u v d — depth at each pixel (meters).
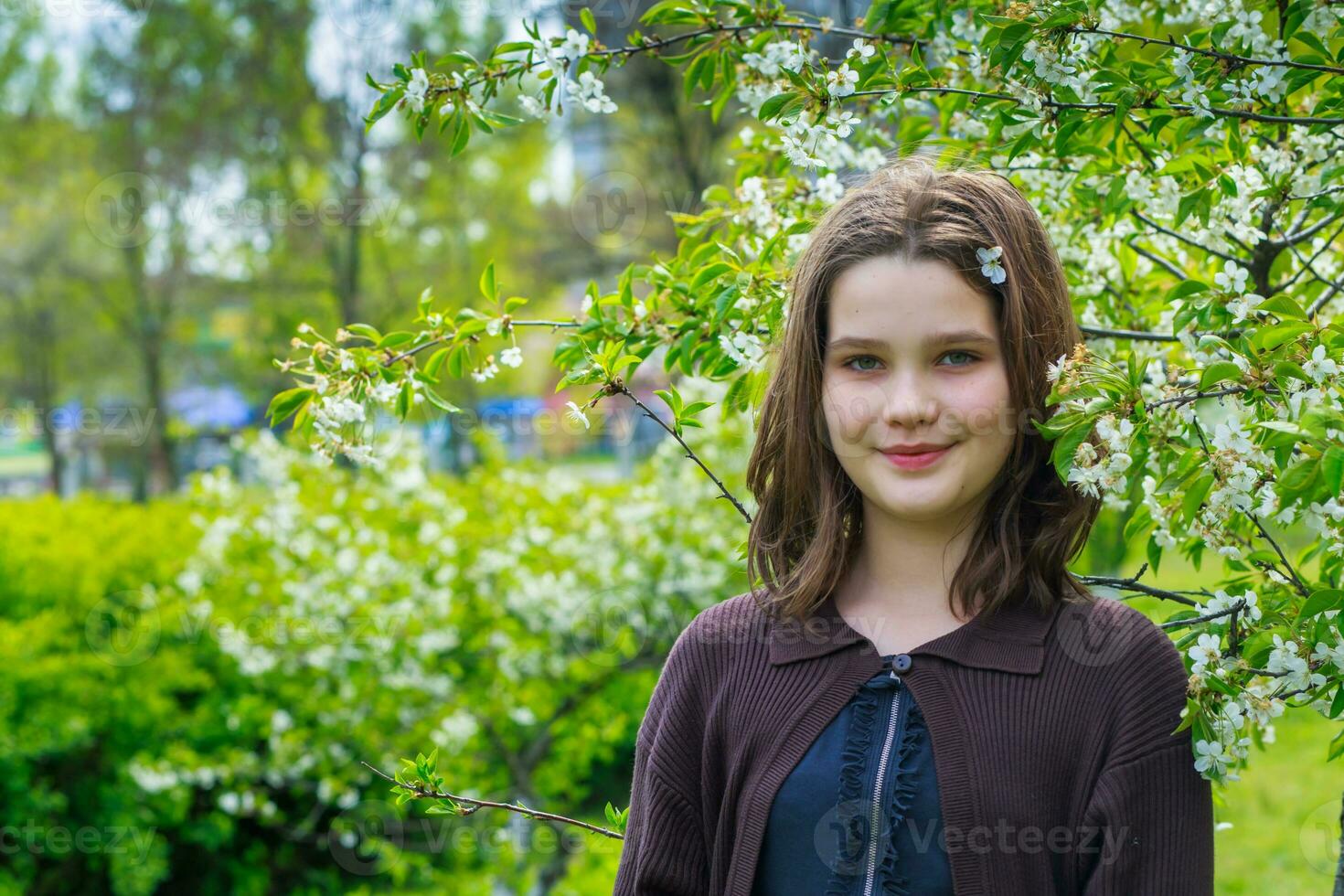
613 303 1.58
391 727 4.29
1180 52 1.31
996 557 1.13
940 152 1.62
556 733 4.41
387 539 4.12
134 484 11.16
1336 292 1.60
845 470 1.16
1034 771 1.06
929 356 1.11
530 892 4.19
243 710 4.39
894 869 1.07
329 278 9.35
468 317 1.59
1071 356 1.20
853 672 1.14
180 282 9.98
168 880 4.71
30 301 11.27
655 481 4.31
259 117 9.42
